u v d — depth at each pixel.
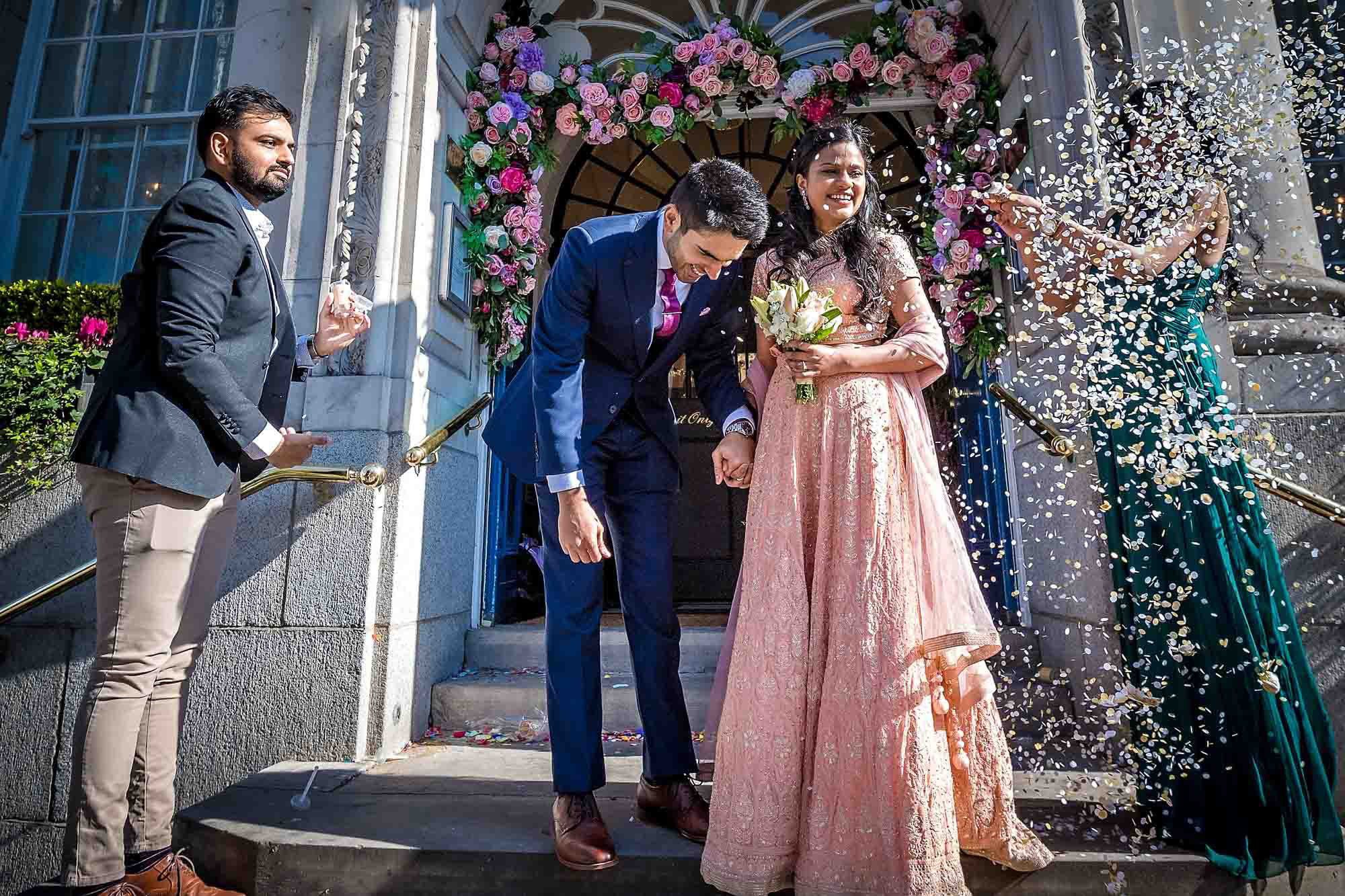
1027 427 2.75
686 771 1.66
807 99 3.29
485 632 3.04
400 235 2.72
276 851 1.61
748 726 1.38
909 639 1.36
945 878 1.24
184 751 2.36
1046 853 1.45
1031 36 2.72
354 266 2.66
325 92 2.85
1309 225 2.26
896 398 1.52
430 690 2.69
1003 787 1.42
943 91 3.17
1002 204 1.89
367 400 2.52
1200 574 1.59
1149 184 1.75
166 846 1.62
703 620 3.30
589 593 1.66
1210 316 2.19
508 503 3.52
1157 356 1.69
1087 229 1.87
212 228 1.62
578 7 3.74
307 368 2.09
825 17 3.63
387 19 2.85
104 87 3.78
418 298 2.71
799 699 1.38
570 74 3.41
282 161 1.84
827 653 1.39
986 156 2.91
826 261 1.57
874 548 1.40
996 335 2.92
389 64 2.81
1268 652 1.54
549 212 3.98
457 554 3.01
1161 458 1.61
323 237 2.73
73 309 3.04
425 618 2.67
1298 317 2.23
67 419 2.80
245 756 2.34
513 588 3.52
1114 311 1.70
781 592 1.43
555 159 3.45
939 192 2.94
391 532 2.48
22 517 2.75
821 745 1.33
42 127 3.72
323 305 2.06
